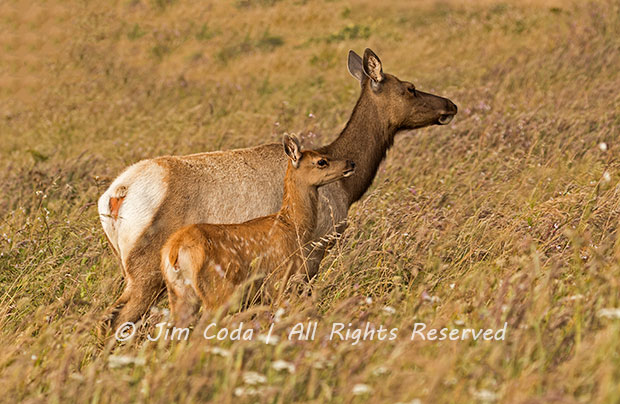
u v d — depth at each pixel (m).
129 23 94.69
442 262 22.72
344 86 66.50
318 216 25.23
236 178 24.31
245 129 47.88
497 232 24.69
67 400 15.38
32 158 51.25
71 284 25.23
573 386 14.01
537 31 74.94
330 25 90.44
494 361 14.63
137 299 23.14
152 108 65.50
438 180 32.97
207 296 20.69
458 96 52.09
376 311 18.31
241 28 91.19
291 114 55.31
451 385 14.48
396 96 27.80
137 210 23.30
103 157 45.22
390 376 14.75
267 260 22.03
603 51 60.12
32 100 73.88
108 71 80.94
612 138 36.75
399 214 27.17
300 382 15.16
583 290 17.92
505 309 16.45
